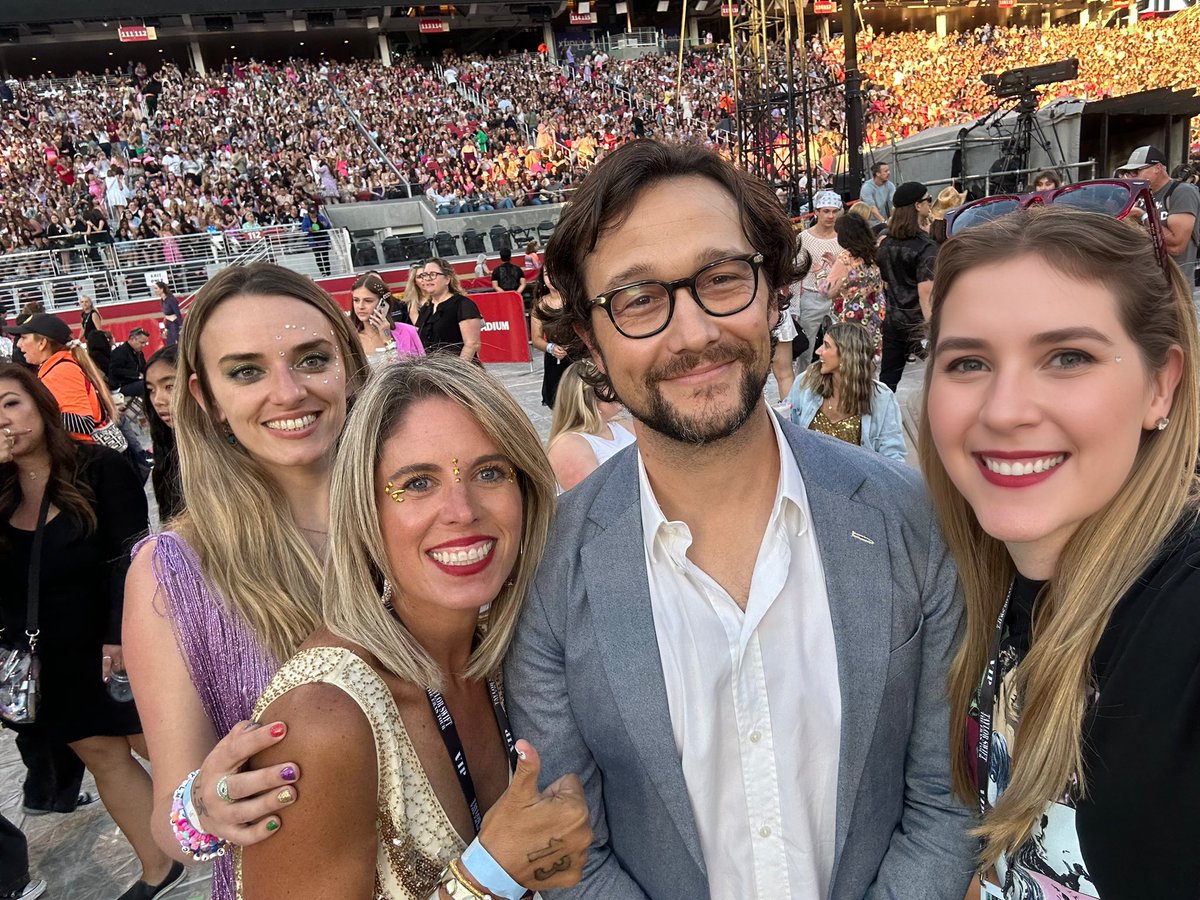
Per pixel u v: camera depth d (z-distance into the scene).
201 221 11.81
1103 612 0.60
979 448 0.63
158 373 1.75
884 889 0.73
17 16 18.09
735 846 0.73
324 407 0.98
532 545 0.78
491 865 0.63
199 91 18.23
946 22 24.19
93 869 1.61
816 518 0.72
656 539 0.73
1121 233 0.60
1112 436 0.59
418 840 0.67
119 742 1.47
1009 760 0.69
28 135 15.57
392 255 11.43
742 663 0.72
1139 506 0.61
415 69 20.78
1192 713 0.52
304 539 0.96
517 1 21.97
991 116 7.73
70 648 1.40
